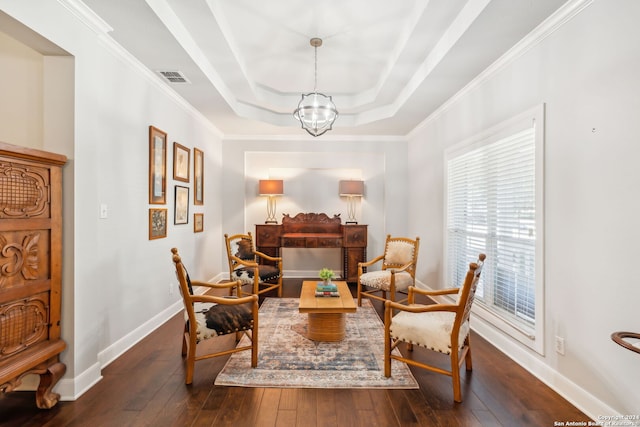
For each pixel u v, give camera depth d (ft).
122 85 8.96
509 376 7.76
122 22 7.44
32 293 6.10
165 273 11.50
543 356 7.53
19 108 6.96
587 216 6.38
